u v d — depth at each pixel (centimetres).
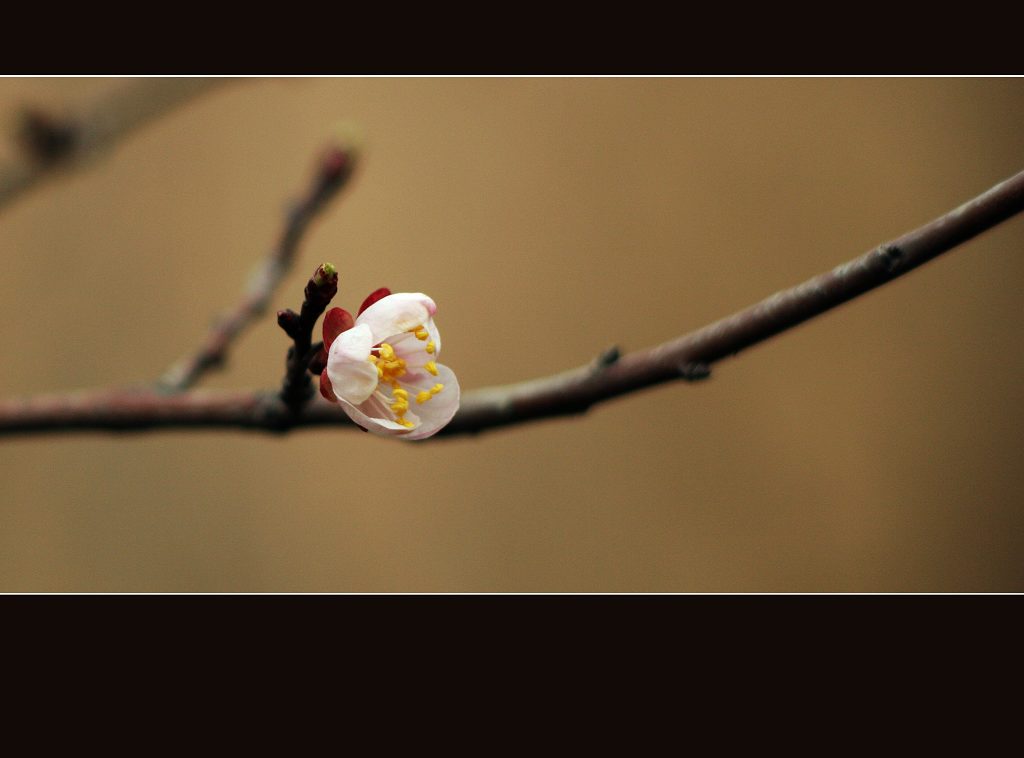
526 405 67
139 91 77
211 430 70
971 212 65
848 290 65
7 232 102
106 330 103
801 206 107
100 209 105
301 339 67
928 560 102
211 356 73
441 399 66
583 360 106
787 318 66
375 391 66
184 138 107
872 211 105
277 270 74
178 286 105
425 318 66
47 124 76
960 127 106
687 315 106
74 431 71
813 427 105
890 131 107
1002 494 102
